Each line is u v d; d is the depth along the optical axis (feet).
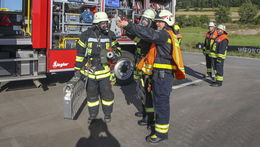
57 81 20.86
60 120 12.92
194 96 17.97
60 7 17.94
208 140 11.13
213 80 23.98
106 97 12.55
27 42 16.62
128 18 22.41
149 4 22.82
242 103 16.62
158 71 10.28
